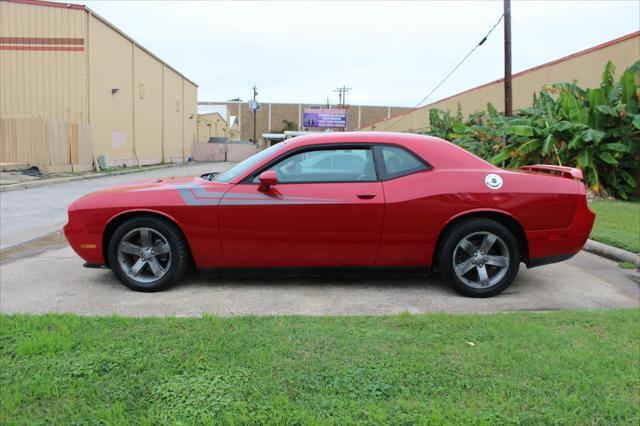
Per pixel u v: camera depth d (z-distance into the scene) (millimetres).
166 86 40344
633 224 8812
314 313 4414
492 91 25328
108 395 2758
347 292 5070
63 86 24859
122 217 5023
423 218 4852
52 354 3219
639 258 5992
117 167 29281
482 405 2713
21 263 6289
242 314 4355
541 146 14539
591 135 13023
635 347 3473
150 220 4945
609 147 13258
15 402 2658
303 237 4871
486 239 4934
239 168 5250
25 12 24422
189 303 4672
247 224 4867
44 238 8102
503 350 3369
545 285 5453
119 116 29953
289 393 2801
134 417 2574
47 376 2932
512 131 14578
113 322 3816
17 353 3217
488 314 4246
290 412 2607
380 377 2979
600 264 6492
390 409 2654
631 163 13805
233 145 50812
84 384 2852
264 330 3703
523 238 5016
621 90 13664
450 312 4473
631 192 13961
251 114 97750
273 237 4883
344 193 4855
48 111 24938
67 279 5512
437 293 5090
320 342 3479
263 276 5113
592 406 2711
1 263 6285
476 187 4891
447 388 2873
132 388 2824
